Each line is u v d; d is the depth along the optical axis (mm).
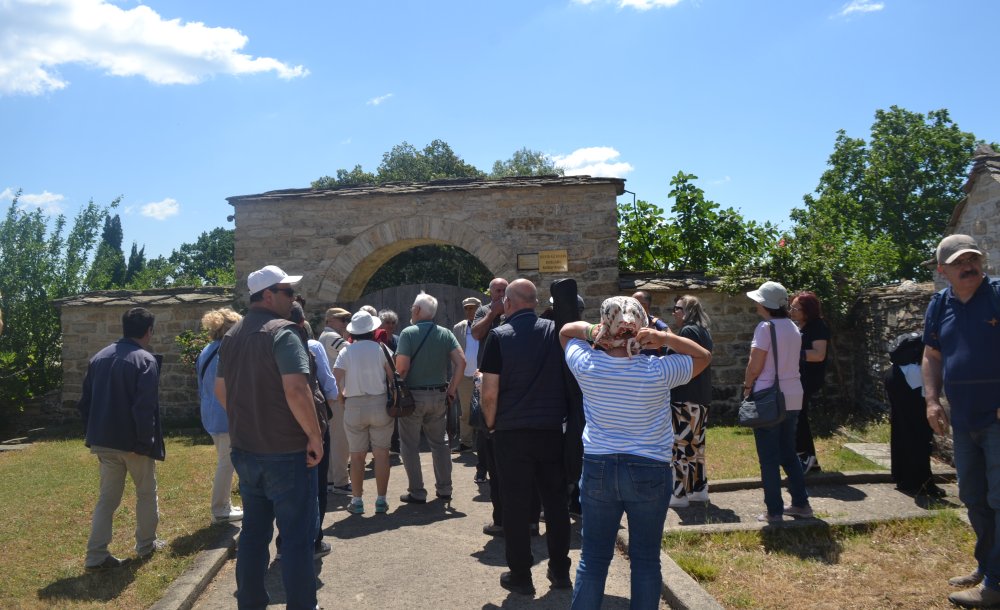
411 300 12750
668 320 11461
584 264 11969
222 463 5762
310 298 12547
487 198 12195
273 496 3639
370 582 4562
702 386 5992
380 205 12453
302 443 3676
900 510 5566
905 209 29016
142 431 4844
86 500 6637
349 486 7035
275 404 3611
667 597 4074
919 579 4203
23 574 4715
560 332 3748
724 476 6836
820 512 5531
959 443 4023
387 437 6160
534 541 5355
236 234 12703
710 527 5047
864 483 6480
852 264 11211
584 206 12039
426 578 4609
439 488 6590
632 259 15500
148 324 5168
